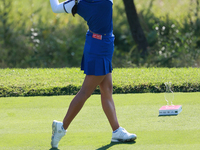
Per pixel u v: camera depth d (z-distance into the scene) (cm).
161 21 4806
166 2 5797
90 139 1390
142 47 4762
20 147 1316
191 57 4228
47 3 6050
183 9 5531
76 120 1691
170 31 4528
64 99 2194
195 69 2948
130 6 4734
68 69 3123
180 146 1243
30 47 5047
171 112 1706
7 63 4816
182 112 1738
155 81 2411
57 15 5722
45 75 2811
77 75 2792
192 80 2402
